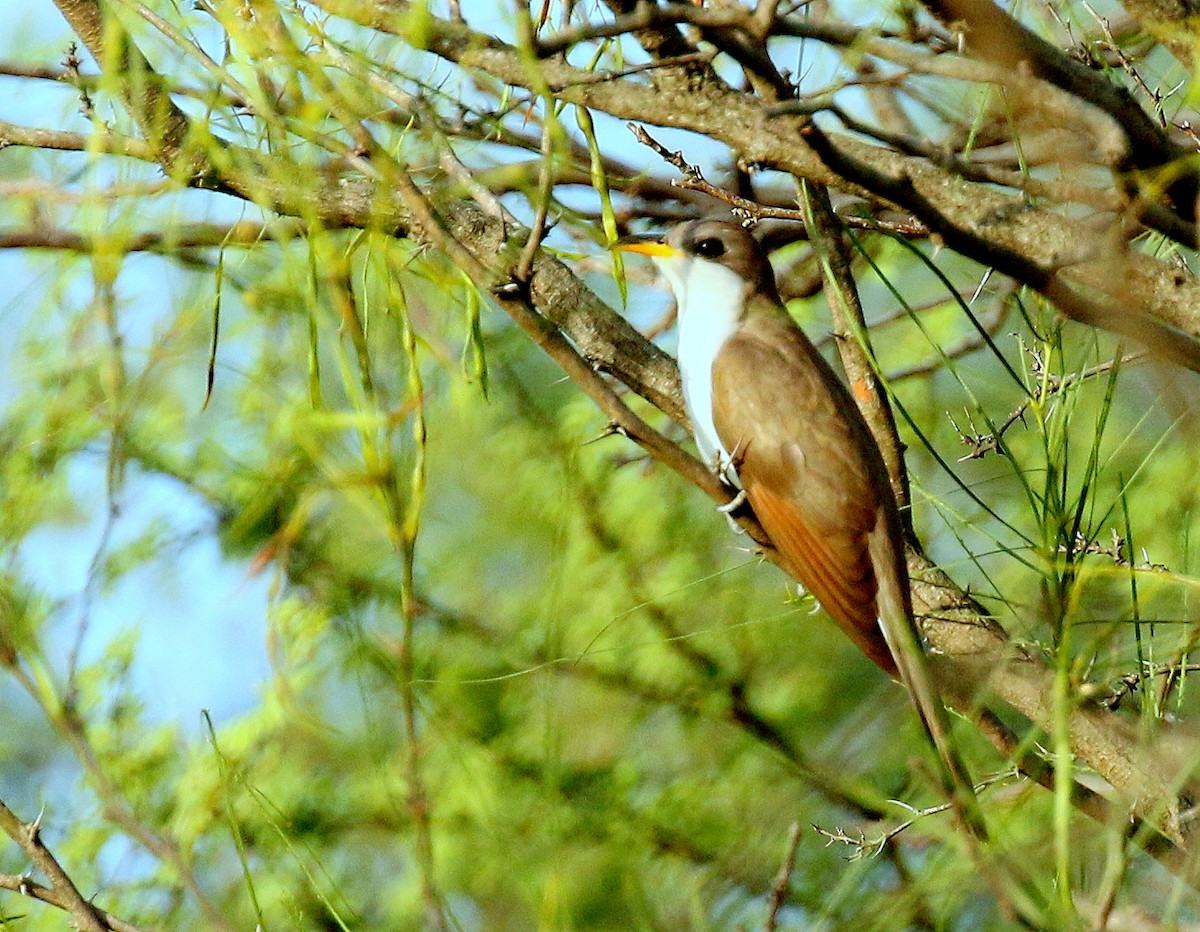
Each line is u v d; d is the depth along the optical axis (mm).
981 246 6672
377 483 6820
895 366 12820
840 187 7145
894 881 8695
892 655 9414
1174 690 8531
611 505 12625
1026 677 8602
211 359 7930
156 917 10914
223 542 11422
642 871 10164
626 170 11844
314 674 11281
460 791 10672
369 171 7043
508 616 12383
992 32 6676
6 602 8438
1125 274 7012
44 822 11500
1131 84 9242
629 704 12133
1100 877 7129
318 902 10992
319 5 6922
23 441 10422
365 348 7047
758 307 11000
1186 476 8531
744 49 6598
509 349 12852
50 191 9320
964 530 11305
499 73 6914
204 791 11188
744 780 11250
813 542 9977
